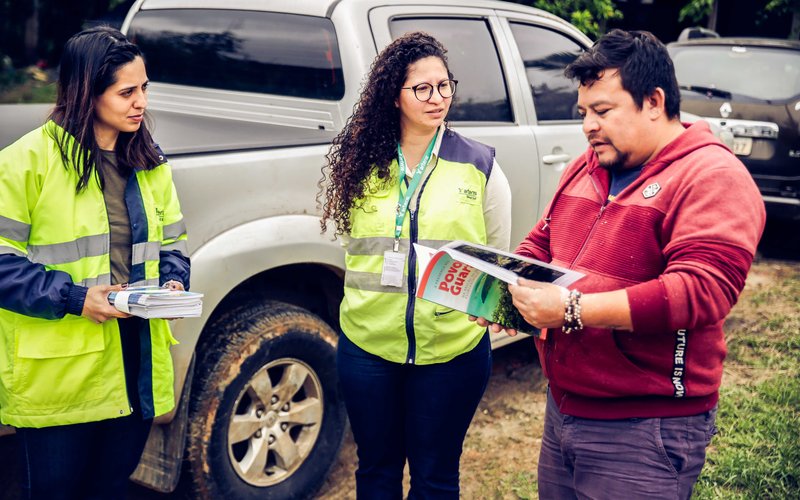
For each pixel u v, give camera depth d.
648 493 1.85
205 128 3.44
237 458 3.12
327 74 3.30
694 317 1.67
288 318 3.02
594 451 1.93
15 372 2.10
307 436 3.18
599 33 8.42
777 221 7.67
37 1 12.18
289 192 2.98
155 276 2.28
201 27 3.81
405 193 2.32
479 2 3.89
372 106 2.31
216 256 2.75
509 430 3.85
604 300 1.71
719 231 1.67
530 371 4.52
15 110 3.58
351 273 2.38
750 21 13.29
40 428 2.15
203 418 2.83
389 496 2.56
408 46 2.27
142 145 2.25
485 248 1.88
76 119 2.10
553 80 4.19
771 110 6.48
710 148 1.78
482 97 3.72
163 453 2.77
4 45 12.26
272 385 3.18
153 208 2.28
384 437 2.49
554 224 2.06
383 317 2.33
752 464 3.24
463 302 1.96
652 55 1.78
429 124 2.28
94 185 2.15
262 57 3.53
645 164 1.87
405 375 2.46
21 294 2.00
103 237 2.17
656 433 1.85
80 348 2.12
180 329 2.68
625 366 1.84
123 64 2.10
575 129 4.21
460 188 2.33
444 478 2.53
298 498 3.16
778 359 4.42
